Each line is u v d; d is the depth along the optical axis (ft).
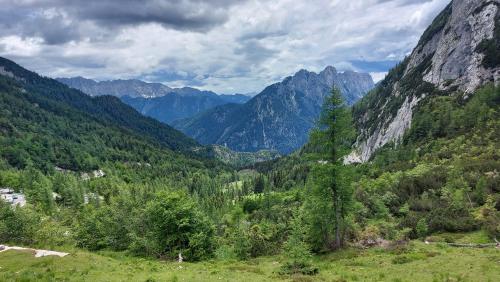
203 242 173.37
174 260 165.27
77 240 216.95
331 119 145.38
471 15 620.90
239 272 111.96
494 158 303.27
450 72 605.31
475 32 595.88
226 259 164.25
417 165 360.89
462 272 90.12
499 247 134.21
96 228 218.38
